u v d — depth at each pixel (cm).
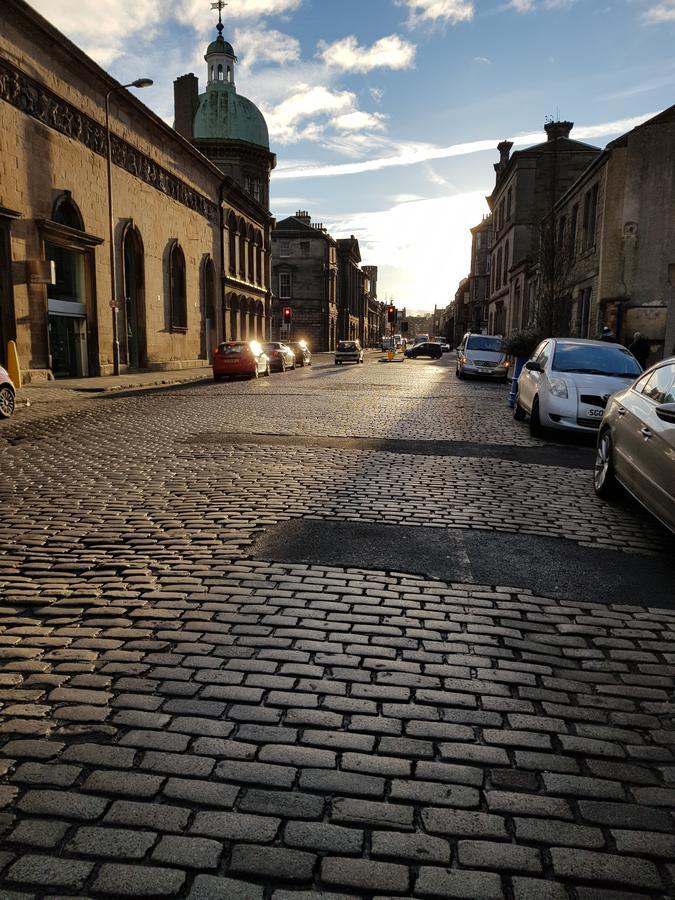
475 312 7281
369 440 997
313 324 6975
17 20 1872
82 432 1071
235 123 4788
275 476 739
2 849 205
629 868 203
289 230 6856
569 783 241
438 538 523
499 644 349
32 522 558
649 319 2122
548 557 487
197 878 195
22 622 367
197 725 271
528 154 4116
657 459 524
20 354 1955
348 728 271
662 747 265
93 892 190
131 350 2834
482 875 199
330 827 216
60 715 276
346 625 366
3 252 1861
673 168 2073
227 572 443
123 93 2506
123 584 421
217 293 3853
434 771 246
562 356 1112
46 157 2048
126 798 228
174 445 943
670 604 408
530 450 953
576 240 2612
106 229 2459
